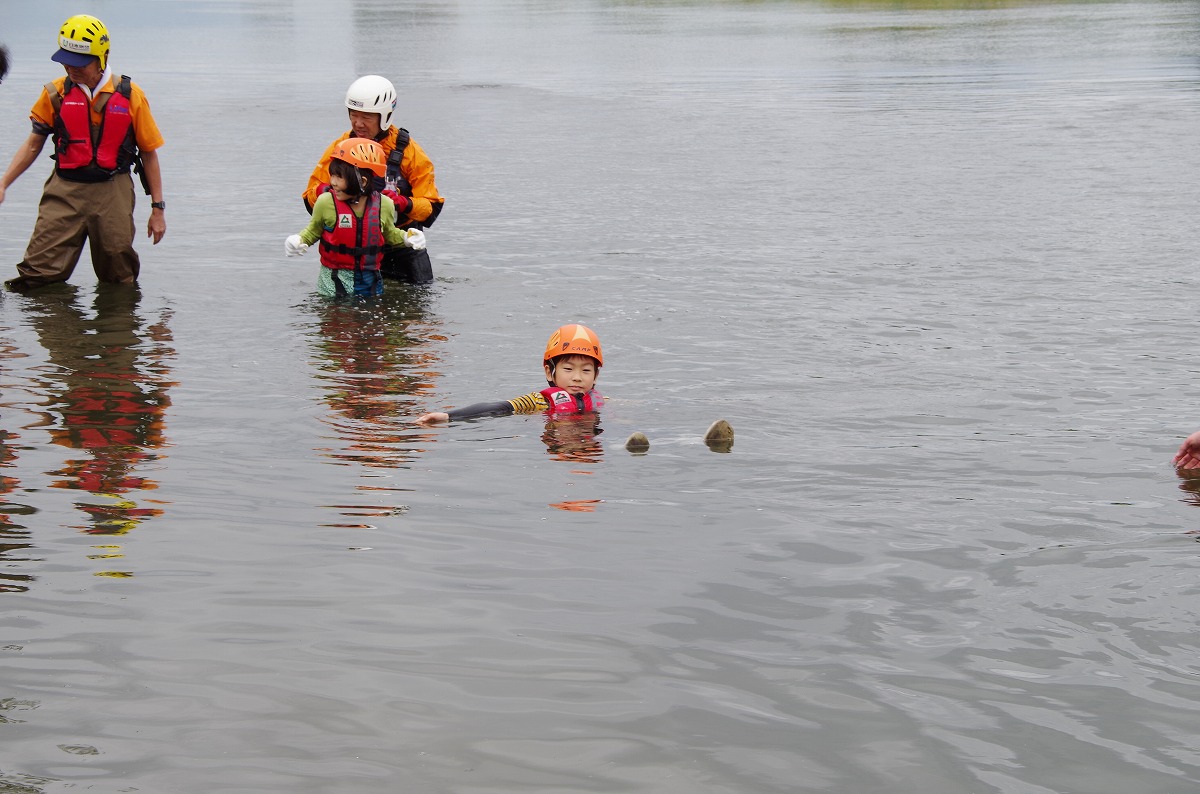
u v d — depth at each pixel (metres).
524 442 6.40
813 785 3.33
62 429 6.57
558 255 11.94
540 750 3.47
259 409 7.01
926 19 49.25
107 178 10.55
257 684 3.82
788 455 6.17
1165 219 13.48
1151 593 4.50
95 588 4.52
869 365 7.97
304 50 39.84
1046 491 5.62
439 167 17.94
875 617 4.33
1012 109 24.06
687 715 3.67
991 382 7.55
